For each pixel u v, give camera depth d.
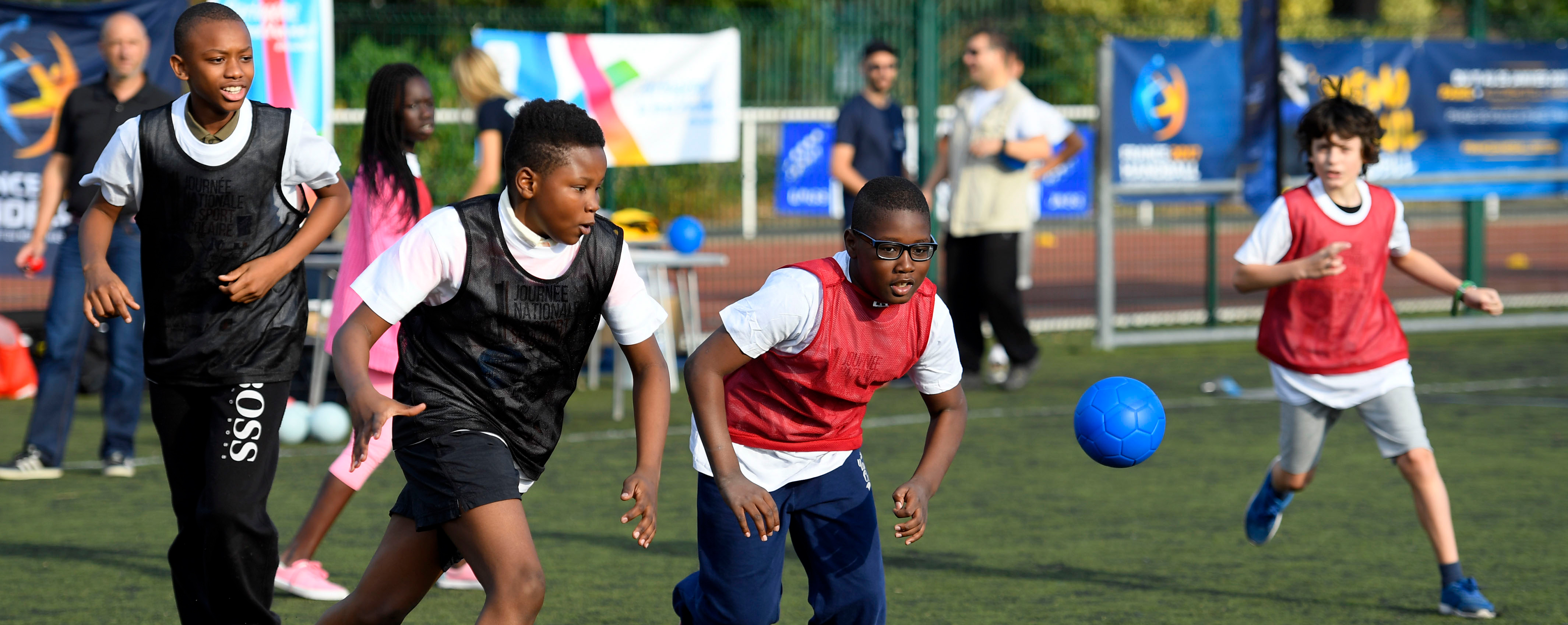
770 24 18.44
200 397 5.91
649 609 7.17
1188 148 17.36
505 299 4.94
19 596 7.32
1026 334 14.53
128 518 9.15
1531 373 15.73
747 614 5.43
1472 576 7.82
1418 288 24.27
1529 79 18.70
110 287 5.56
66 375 10.48
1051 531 8.94
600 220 5.17
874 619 5.54
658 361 5.22
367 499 9.90
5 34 14.27
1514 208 38.50
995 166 14.16
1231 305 22.05
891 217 5.01
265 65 12.31
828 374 5.30
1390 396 7.43
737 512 5.00
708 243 23.62
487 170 10.97
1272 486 7.95
